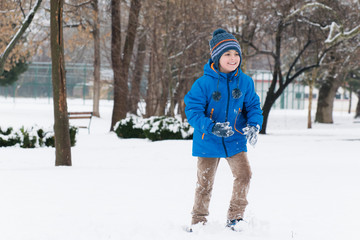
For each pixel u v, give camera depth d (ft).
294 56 130.82
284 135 87.10
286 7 88.69
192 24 84.33
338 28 76.79
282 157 48.57
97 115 141.59
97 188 26.30
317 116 160.15
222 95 15.74
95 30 102.22
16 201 22.11
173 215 19.04
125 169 35.81
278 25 92.02
